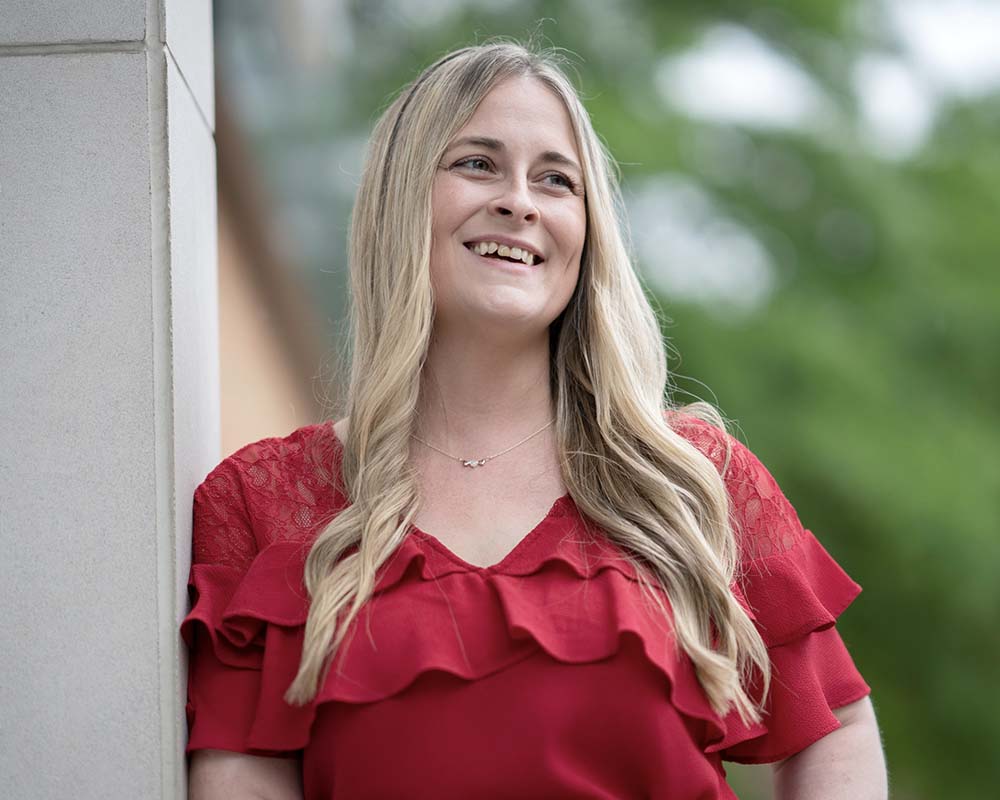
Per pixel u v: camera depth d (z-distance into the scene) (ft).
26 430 8.80
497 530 9.25
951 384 28.60
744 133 29.27
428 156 9.48
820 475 26.23
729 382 26.13
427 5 30.60
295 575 9.14
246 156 20.16
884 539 27.02
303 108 27.04
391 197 9.64
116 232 8.89
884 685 29.09
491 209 9.36
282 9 25.76
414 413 9.65
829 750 9.49
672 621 8.93
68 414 8.82
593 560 9.04
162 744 8.69
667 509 9.30
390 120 9.91
